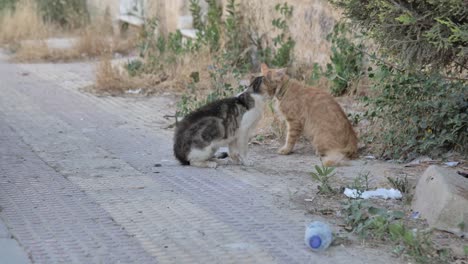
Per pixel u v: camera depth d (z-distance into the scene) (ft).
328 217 22.31
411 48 24.08
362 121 33.94
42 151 31.19
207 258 18.99
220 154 30.25
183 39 55.88
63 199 24.07
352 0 24.58
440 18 22.39
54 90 46.62
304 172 27.78
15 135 34.24
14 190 25.08
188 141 28.48
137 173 27.66
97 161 29.55
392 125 30.60
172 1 59.47
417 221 21.95
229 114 28.40
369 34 25.88
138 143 32.94
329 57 43.11
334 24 42.83
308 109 30.04
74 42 64.75
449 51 24.26
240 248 19.65
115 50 63.41
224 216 22.31
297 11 46.75
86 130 35.53
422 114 29.94
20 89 46.91
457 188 21.81
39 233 20.75
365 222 20.92
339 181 26.20
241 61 49.65
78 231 20.97
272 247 19.75
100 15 75.00
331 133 29.40
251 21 51.16
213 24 52.85
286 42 47.57
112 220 21.94
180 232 20.89
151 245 19.90
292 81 30.86
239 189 25.31
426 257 18.89
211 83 43.24
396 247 19.60
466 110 28.81
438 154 29.12
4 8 74.33
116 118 38.42
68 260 18.81
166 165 28.99
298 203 23.65
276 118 33.65
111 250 19.52
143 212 22.71
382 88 32.78
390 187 25.29
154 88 46.03
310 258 19.01
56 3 76.18
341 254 19.29
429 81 28.84
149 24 62.03
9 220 21.84
